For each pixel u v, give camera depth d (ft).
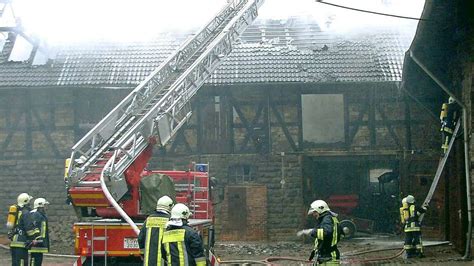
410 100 76.28
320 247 31.07
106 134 39.75
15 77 76.54
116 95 77.10
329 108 77.05
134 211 38.11
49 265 54.75
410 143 75.97
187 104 46.39
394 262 51.57
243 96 77.25
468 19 50.37
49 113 77.92
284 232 75.66
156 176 38.60
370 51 78.38
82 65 78.38
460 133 55.62
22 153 77.97
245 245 70.79
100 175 36.83
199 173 46.73
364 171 80.89
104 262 35.83
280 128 76.95
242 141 76.95
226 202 75.77
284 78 74.79
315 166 80.53
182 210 27.37
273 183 76.38
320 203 31.53
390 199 79.41
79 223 36.11
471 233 51.29
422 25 51.29
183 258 26.53
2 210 77.61
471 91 51.78
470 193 51.67
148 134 40.45
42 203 40.73
